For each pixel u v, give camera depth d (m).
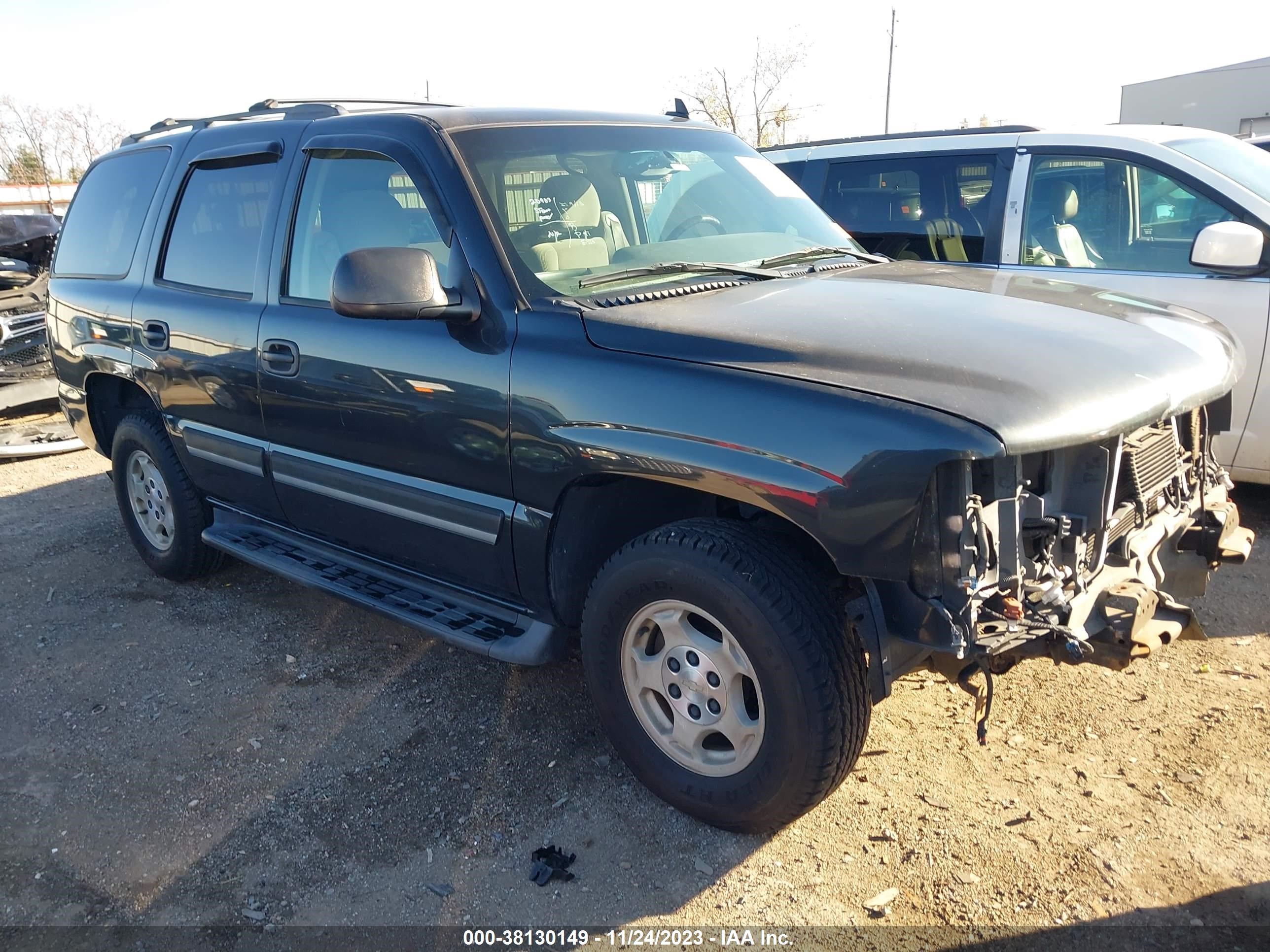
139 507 4.85
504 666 3.84
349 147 3.42
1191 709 3.28
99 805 3.04
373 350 3.21
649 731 2.85
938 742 3.16
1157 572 2.84
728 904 2.51
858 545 2.27
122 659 4.02
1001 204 5.27
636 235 3.44
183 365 4.05
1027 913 2.43
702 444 2.46
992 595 2.33
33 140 37.94
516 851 2.75
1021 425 2.21
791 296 2.94
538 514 2.88
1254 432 4.61
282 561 3.96
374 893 2.62
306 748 3.31
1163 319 3.03
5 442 7.48
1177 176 4.79
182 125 4.64
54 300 5.04
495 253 2.96
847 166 5.89
